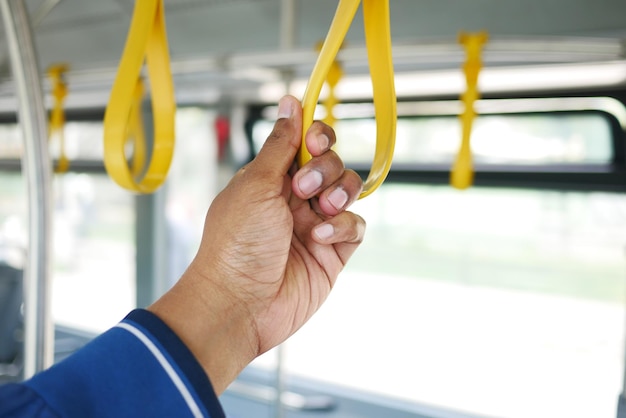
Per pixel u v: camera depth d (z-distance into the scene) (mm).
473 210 2629
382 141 468
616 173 2129
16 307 3453
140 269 3418
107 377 427
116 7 2188
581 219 2350
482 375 2771
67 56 2648
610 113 2096
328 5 1995
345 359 3094
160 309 501
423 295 2883
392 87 450
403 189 2773
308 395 2986
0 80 1559
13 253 3873
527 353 2670
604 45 1079
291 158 548
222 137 3062
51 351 788
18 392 396
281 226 551
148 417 425
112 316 3756
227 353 517
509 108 2285
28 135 739
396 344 2982
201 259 554
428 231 2771
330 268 666
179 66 1423
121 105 508
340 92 2613
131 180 530
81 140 3504
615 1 1729
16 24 713
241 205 548
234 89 2822
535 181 2287
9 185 4047
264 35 2268
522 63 2002
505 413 2656
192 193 3250
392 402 2840
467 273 2738
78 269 3848
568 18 1830
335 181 530
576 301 2520
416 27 2064
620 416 956
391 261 2914
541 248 2512
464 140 1062
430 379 2883
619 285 2393
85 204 3721
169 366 445
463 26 1992
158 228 3338
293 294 617
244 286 549
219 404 455
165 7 2277
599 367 2520
